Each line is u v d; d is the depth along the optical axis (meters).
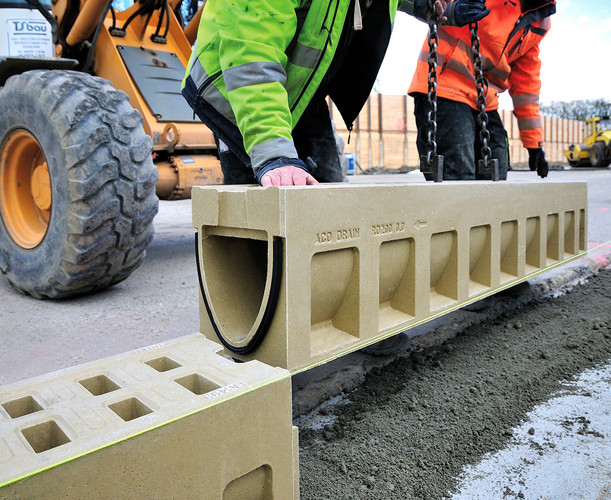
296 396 1.47
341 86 1.93
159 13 3.85
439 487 1.14
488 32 2.28
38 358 1.77
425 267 1.46
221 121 1.59
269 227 1.07
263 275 1.43
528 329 2.12
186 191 3.51
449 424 1.39
